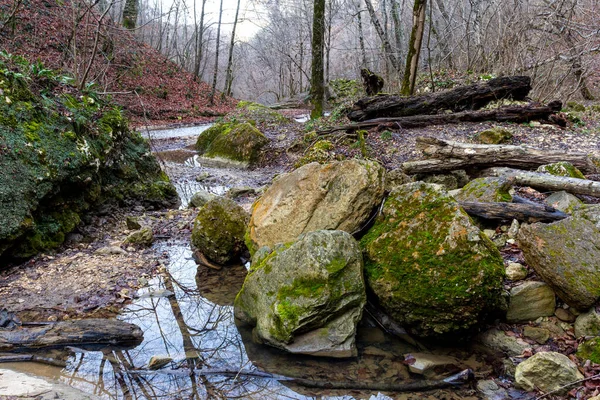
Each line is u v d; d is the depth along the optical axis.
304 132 11.86
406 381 3.27
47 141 5.61
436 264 3.66
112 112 7.54
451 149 6.33
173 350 3.63
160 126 18.39
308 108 24.83
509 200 4.74
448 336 3.68
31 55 13.80
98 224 6.43
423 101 9.88
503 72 12.81
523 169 6.09
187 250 5.83
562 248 3.62
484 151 6.18
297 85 41.53
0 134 5.11
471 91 9.64
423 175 6.54
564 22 11.60
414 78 11.22
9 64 6.00
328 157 8.88
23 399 2.63
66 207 5.79
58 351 3.51
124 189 7.30
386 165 8.05
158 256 5.58
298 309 3.59
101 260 5.28
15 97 5.59
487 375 3.32
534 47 12.98
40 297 4.32
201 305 4.46
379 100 10.16
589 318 3.40
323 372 3.37
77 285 4.63
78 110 6.62
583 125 8.88
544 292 3.70
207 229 5.44
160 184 7.95
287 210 4.72
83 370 3.28
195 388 3.15
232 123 13.67
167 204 7.82
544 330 3.58
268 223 4.81
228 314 4.29
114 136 7.20
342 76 31.70
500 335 3.67
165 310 4.32
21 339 3.50
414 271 3.73
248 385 3.22
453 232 3.71
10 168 4.99
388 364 3.48
